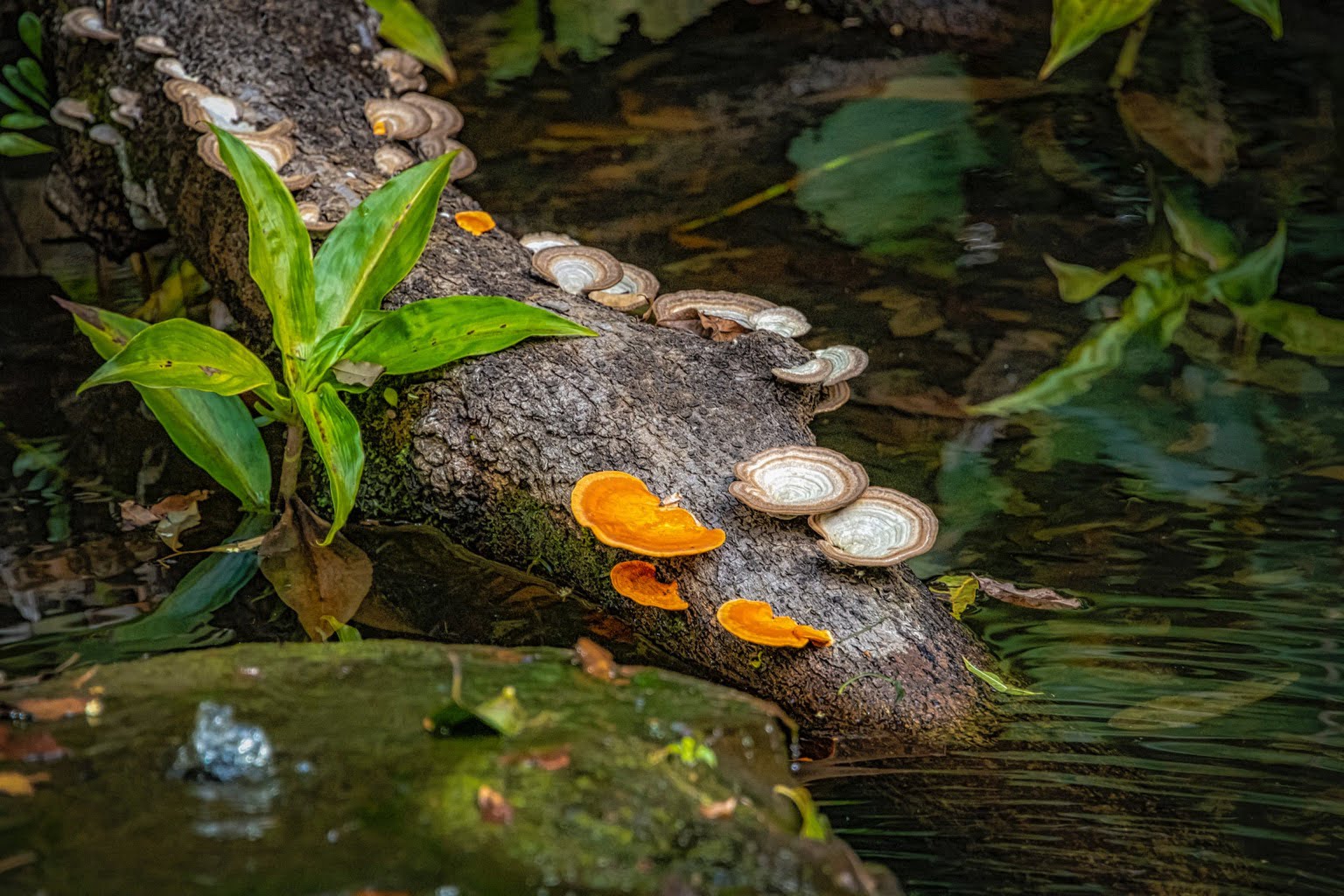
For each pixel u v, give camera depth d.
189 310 8.34
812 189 10.12
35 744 3.66
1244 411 7.45
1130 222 9.63
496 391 6.29
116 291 8.57
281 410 6.23
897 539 5.56
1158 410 7.48
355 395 6.68
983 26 12.83
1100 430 7.28
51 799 3.40
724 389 6.45
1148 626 5.64
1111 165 10.50
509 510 6.26
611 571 5.69
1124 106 11.43
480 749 3.66
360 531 6.50
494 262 7.30
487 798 3.38
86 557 6.04
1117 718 5.02
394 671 4.20
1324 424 7.30
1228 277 8.91
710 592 5.53
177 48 9.12
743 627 5.19
